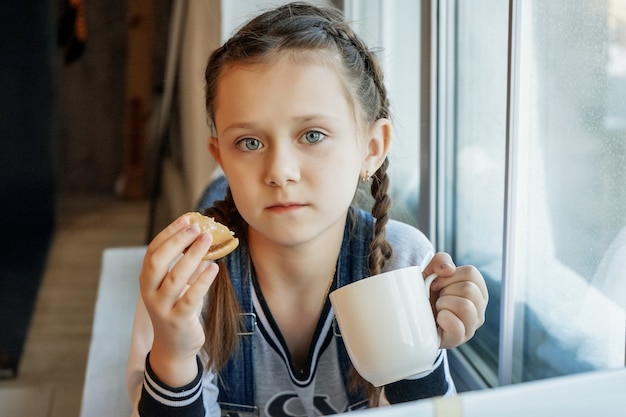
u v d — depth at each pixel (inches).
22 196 161.5
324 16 38.8
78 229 161.0
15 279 130.6
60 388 90.3
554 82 48.8
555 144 48.9
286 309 39.3
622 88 42.3
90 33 188.4
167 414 33.4
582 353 47.1
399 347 30.8
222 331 38.4
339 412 40.9
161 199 167.6
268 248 37.9
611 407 23.3
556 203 49.3
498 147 55.6
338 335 38.7
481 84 59.2
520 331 52.4
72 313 115.8
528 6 47.7
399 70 75.6
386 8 80.0
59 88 189.9
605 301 44.8
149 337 40.6
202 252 30.9
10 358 98.8
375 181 40.0
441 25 62.2
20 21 164.4
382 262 39.0
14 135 162.6
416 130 73.4
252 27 35.2
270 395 40.9
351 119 35.0
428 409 22.5
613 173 43.6
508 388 22.9
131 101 182.1
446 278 34.7
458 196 65.0
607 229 44.3
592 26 44.5
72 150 193.8
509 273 50.8
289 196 33.1
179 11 145.5
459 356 59.3
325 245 37.6
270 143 33.4
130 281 76.9
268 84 33.1
